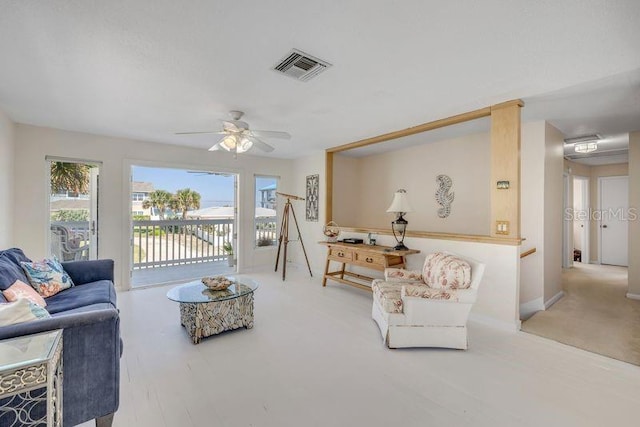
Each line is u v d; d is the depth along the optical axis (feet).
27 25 5.60
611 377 6.98
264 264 19.43
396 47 6.41
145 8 5.14
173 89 8.61
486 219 13.79
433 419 5.57
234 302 9.41
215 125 12.20
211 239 21.76
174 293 9.30
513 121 9.44
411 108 10.22
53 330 4.75
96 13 5.26
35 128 12.16
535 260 11.98
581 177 21.12
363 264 13.10
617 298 13.33
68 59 6.90
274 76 7.79
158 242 19.80
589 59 6.88
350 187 19.85
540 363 7.60
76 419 4.97
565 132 13.30
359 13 5.29
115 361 5.29
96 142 13.56
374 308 10.28
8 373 3.76
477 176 14.11
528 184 12.14
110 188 13.91
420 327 8.38
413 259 12.58
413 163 16.92
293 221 20.21
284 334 9.30
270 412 5.77
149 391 6.40
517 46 6.34
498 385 6.66
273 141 15.33
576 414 5.72
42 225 12.28
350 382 6.76
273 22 5.56
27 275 8.27
